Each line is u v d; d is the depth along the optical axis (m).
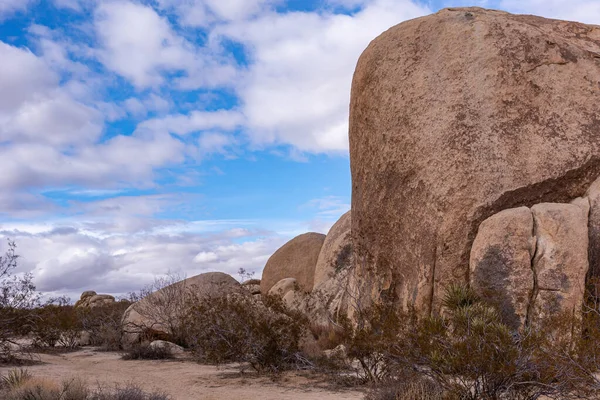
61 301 22.88
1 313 13.40
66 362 13.72
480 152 12.84
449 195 12.74
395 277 14.30
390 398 7.90
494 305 9.60
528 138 12.99
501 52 13.85
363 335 9.60
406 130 14.20
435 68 14.34
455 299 9.98
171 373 11.89
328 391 9.48
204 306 13.44
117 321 18.33
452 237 12.46
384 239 14.77
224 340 11.98
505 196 12.39
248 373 11.65
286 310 12.54
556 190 12.59
